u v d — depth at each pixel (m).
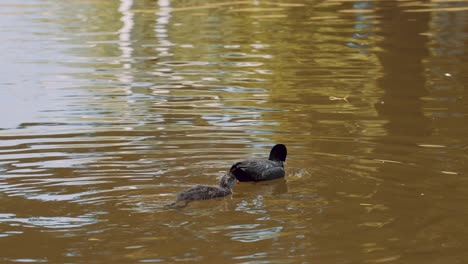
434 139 15.02
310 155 14.02
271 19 29.81
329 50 24.20
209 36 26.72
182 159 13.62
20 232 10.37
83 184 12.23
